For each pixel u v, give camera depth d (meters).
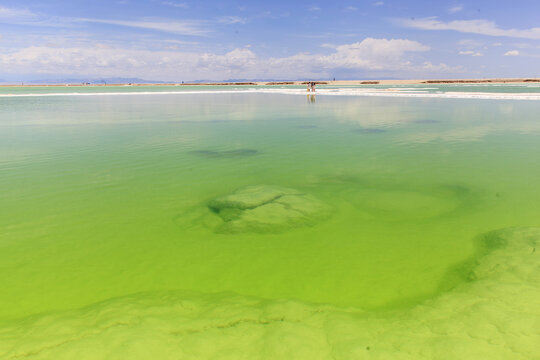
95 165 11.13
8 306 4.16
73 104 38.12
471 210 7.13
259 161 11.59
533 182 8.89
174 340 3.43
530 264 4.71
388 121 21.12
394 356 3.21
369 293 4.42
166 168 10.75
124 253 5.51
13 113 27.77
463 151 12.73
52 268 5.07
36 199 7.99
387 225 6.46
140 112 28.50
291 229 6.29
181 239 5.98
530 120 20.66
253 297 4.32
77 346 3.33
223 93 66.38
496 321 3.67
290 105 34.25
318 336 3.52
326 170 10.39
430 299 4.21
